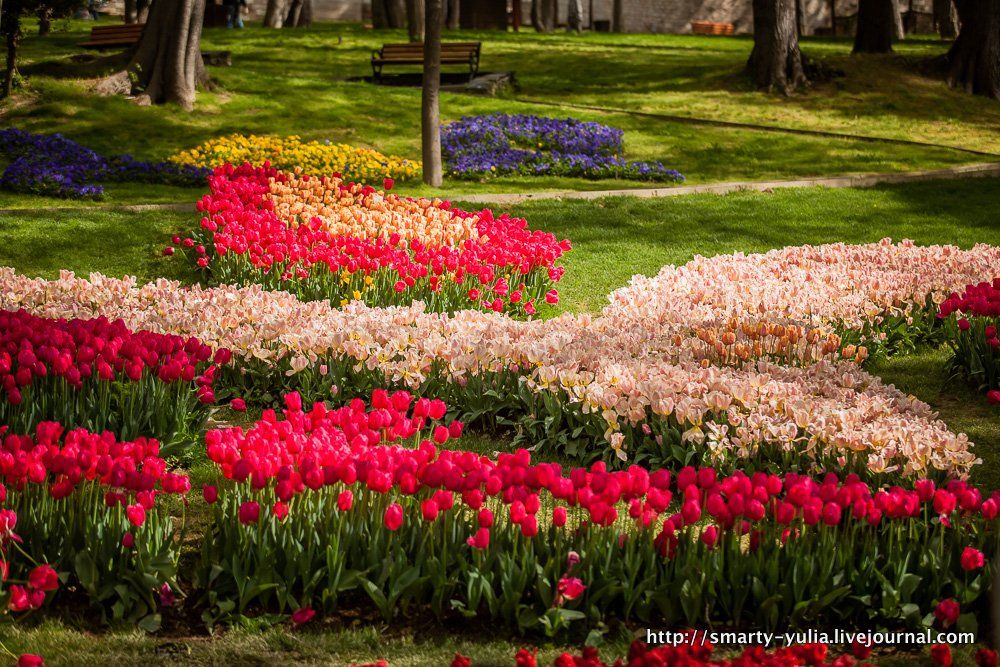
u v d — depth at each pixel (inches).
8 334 281.7
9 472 200.7
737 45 1510.8
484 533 195.0
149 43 890.7
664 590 202.1
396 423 229.8
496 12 1710.1
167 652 192.4
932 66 1104.2
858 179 755.4
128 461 205.5
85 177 672.4
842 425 260.4
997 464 297.7
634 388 292.7
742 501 197.3
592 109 983.6
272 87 964.6
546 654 195.0
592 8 1935.3
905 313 405.4
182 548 230.7
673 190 719.7
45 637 193.3
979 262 476.1
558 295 488.4
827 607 206.8
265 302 381.4
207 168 698.2
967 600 204.8
